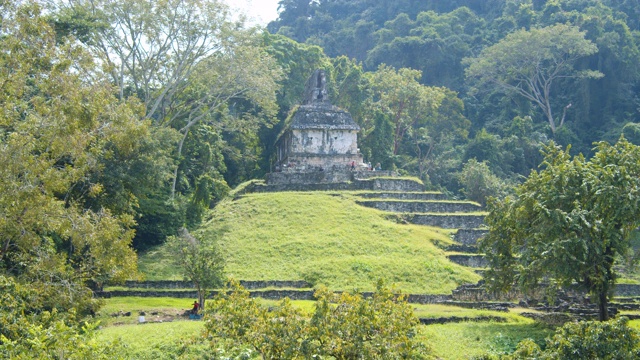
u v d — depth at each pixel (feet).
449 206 191.21
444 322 112.57
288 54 258.78
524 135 304.91
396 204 189.37
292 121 215.10
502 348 96.43
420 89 270.26
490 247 123.24
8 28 102.12
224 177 241.14
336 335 68.18
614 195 102.94
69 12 152.97
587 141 318.04
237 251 159.12
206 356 77.97
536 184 115.34
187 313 116.16
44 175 96.63
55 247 122.31
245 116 216.33
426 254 159.63
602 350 67.56
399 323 70.03
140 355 86.79
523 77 341.41
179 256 121.90
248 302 72.02
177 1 172.04
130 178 133.59
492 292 128.16
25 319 76.89
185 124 200.54
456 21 411.75
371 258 154.20
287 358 67.10
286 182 207.41
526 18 391.04
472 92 353.51
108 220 103.19
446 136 298.97
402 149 296.10
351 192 196.65
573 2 391.86
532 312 122.93
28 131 97.50
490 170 274.16
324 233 167.12
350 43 453.99
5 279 84.02
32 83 125.29
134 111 120.47
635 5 387.14
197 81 190.49
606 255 105.50
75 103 99.45
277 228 171.22
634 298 151.12
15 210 92.68
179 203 178.19
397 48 388.37
